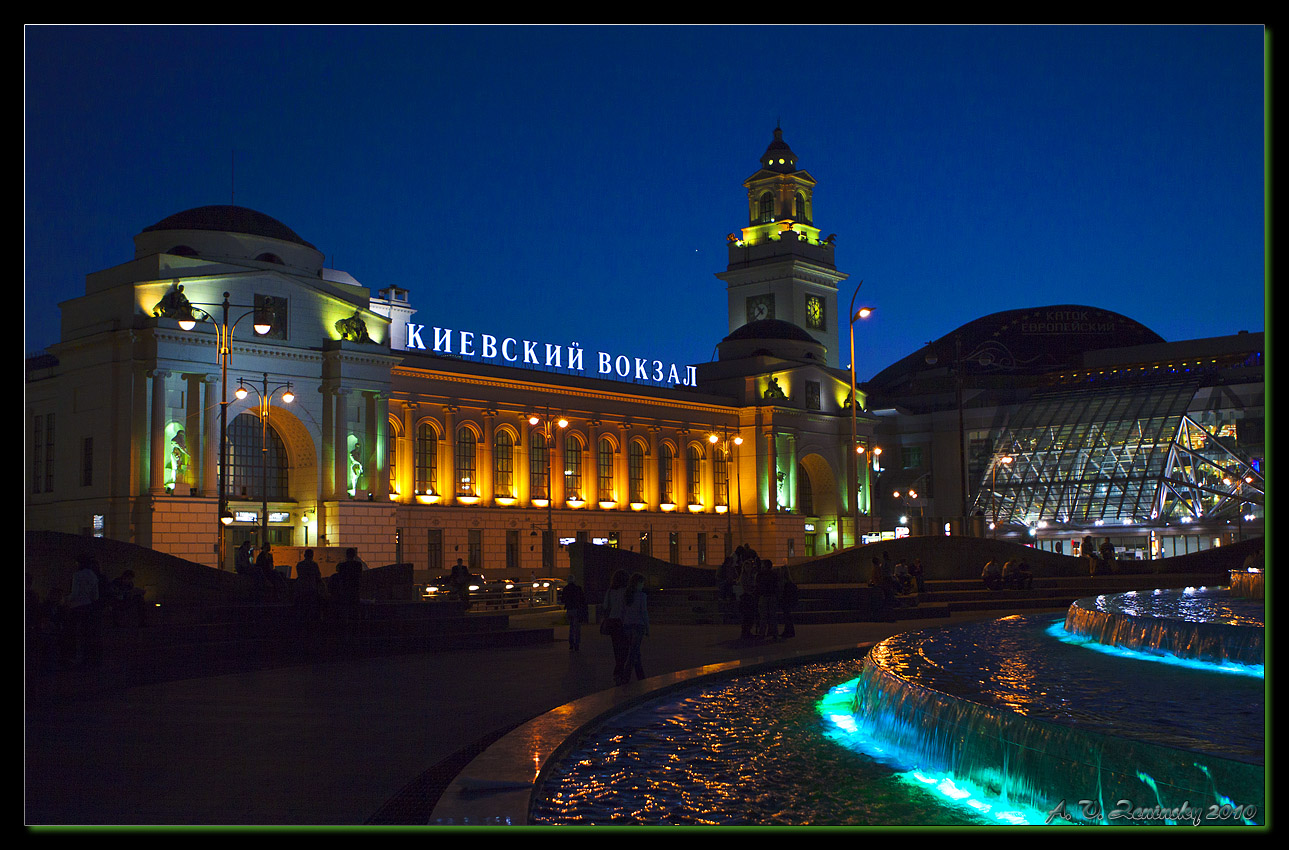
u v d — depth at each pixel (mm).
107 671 23391
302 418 79062
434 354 94062
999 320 149000
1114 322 149125
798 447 115812
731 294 141125
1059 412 118875
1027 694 14258
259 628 30891
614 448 104562
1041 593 53188
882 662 18016
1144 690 14852
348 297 82438
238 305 76312
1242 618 20391
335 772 14727
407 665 29125
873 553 60125
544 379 98375
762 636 36312
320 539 79000
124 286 73375
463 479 92562
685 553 108312
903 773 14289
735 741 16391
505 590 60656
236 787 13828
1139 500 108062
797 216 141000
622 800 13008
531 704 21266
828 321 141625
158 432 71875
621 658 24312
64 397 76938
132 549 37125
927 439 128250
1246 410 107375
